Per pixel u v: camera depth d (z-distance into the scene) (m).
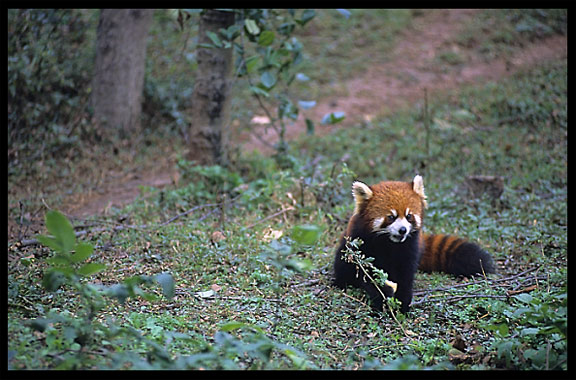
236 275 7.77
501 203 10.66
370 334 6.45
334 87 18.44
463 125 14.87
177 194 10.54
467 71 18.58
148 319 6.09
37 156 12.02
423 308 7.23
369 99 17.56
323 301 7.20
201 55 11.48
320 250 8.71
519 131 14.16
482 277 8.02
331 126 16.06
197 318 6.48
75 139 12.83
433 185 11.53
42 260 7.60
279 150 12.46
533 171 12.09
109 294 5.09
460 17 21.92
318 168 12.11
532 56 18.73
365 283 7.34
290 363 5.50
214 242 8.78
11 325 5.38
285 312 6.81
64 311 6.10
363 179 12.35
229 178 11.03
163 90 15.77
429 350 6.00
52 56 13.07
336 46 20.89
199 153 11.81
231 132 15.23
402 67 19.42
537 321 5.86
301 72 19.33
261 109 17.19
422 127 14.91
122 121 14.15
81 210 10.59
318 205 10.36
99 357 5.04
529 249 8.80
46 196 10.86
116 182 12.10
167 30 17.08
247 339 5.60
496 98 15.87
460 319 6.84
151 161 13.23
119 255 8.21
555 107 14.62
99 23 13.77
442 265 8.27
